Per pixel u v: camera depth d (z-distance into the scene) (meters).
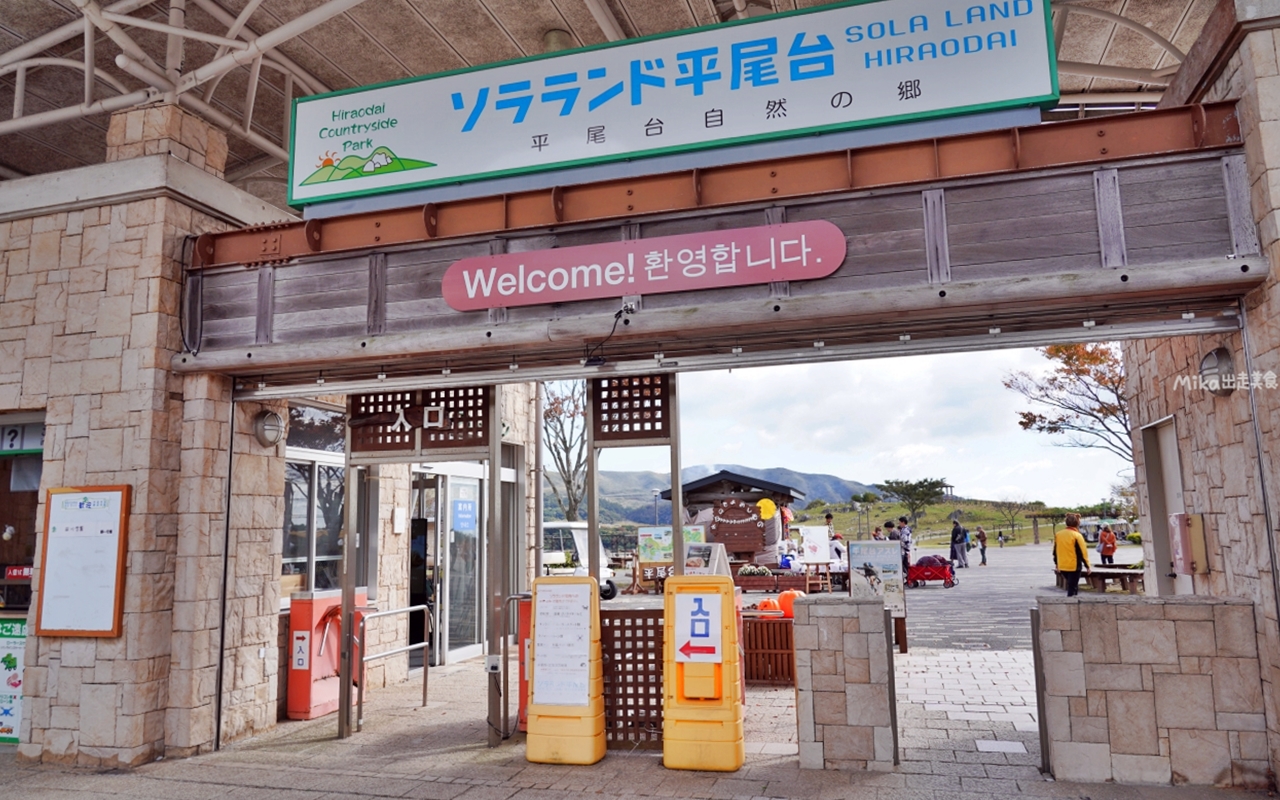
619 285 5.35
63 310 6.43
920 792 4.59
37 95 9.65
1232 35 4.61
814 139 5.49
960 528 24.31
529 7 8.30
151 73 7.20
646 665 5.71
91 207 6.45
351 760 5.63
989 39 5.27
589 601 5.55
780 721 6.27
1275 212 4.36
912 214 4.97
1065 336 4.94
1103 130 4.83
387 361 5.98
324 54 9.09
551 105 6.01
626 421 5.96
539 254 5.52
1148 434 6.78
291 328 6.05
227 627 6.30
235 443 6.51
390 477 8.47
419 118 6.28
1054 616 4.84
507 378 5.80
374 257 5.92
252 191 12.43
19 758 5.98
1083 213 4.72
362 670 6.42
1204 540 5.48
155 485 6.04
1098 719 4.72
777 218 5.17
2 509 6.64
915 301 4.79
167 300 6.24
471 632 9.98
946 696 6.89
